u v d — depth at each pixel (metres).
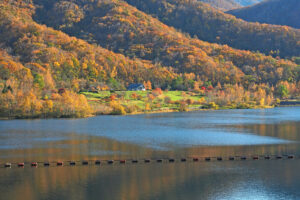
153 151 106.62
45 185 78.31
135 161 95.81
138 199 71.00
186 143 117.69
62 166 91.81
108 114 198.75
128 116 191.88
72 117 184.75
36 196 72.44
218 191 74.81
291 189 75.75
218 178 82.38
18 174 85.50
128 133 136.38
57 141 120.94
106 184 78.88
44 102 186.62
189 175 84.56
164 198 71.44
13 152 105.44
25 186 77.69
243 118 183.75
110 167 91.06
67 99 190.12
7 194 73.44
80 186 77.62
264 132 138.62
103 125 157.12
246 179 81.69
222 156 100.56
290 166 91.31
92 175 84.75
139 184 78.75
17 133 135.62
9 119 175.75
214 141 120.94
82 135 132.00
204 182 79.81
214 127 151.88
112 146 113.38
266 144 115.81
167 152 105.31
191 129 146.25
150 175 84.62
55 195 72.88
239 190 75.31
